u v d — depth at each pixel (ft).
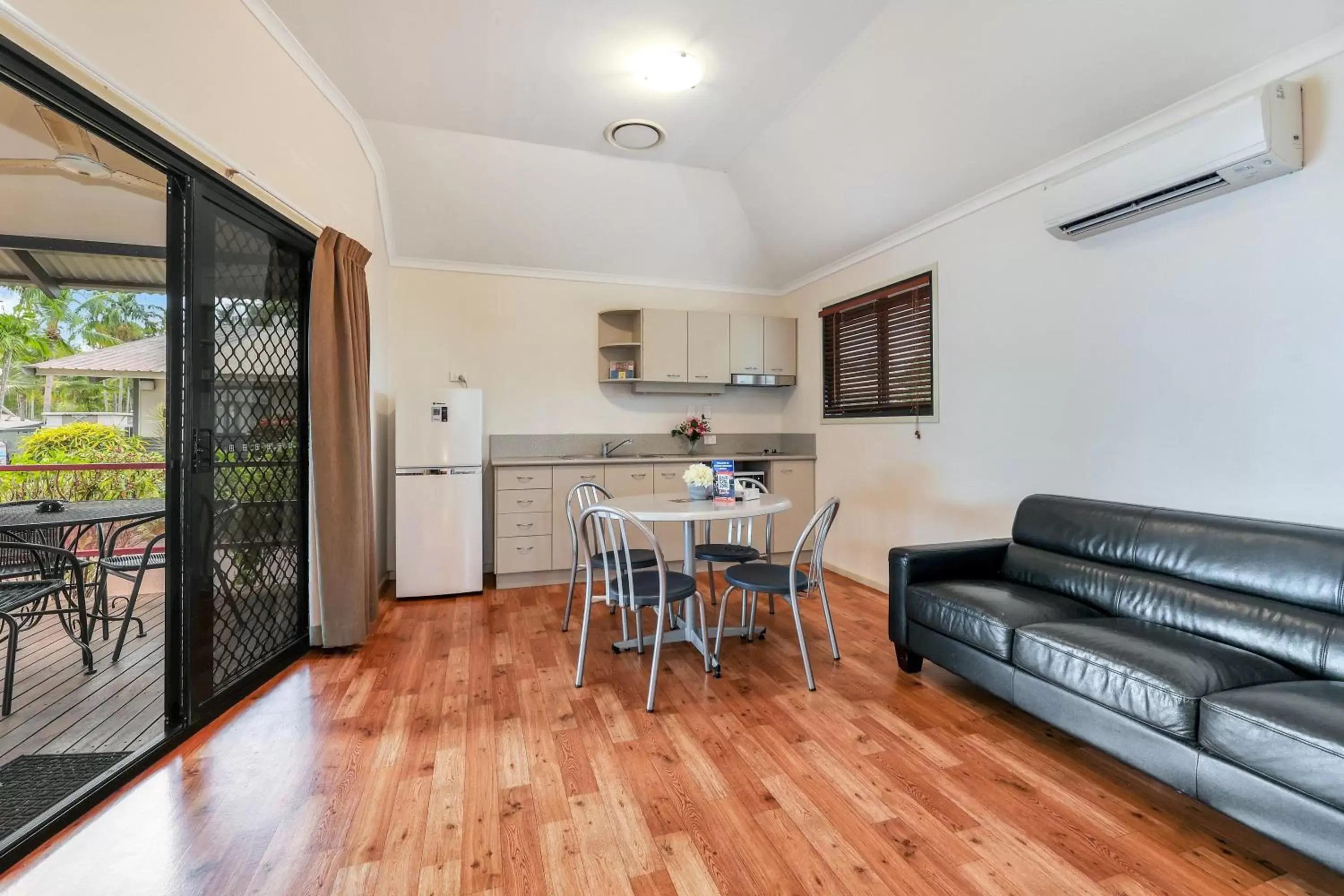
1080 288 8.81
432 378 14.66
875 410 13.58
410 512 12.48
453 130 11.41
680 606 11.55
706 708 7.55
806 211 13.34
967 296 10.87
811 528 8.11
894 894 4.42
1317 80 6.13
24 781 5.65
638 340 15.51
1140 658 5.45
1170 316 7.63
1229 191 6.80
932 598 7.97
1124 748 5.52
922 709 7.53
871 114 9.95
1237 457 6.94
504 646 9.78
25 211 10.14
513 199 13.32
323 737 6.72
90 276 13.69
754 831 5.15
